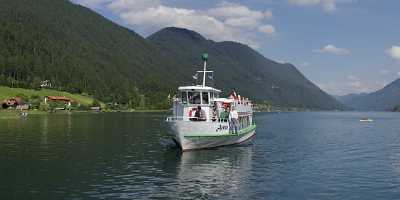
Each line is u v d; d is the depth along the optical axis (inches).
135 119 6727.4
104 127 4544.8
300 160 2182.6
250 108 3344.0
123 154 2265.0
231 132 2591.0
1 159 2042.3
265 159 2181.3
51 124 5004.9
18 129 4084.6
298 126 6102.4
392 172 1833.2
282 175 1724.9
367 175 1753.2
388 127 6210.6
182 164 1947.6
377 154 2529.5
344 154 2507.4
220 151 2452.0
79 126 4672.7
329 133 4562.0
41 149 2452.0
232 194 1374.3
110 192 1371.8
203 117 2456.9
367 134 4468.5
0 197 1296.8
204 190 1423.5
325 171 1843.0
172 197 1318.9
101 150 2428.6
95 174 1673.2
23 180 1537.9
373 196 1382.9
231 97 2903.5
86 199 1282.0
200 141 2373.3
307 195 1380.4
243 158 2188.7
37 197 1299.2
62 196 1314.0
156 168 1831.9
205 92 2476.6
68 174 1665.8
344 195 1390.3
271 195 1369.3
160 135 3503.9
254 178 1647.4
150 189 1423.5
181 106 2496.3
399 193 1427.2
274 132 4552.2
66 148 2517.2
